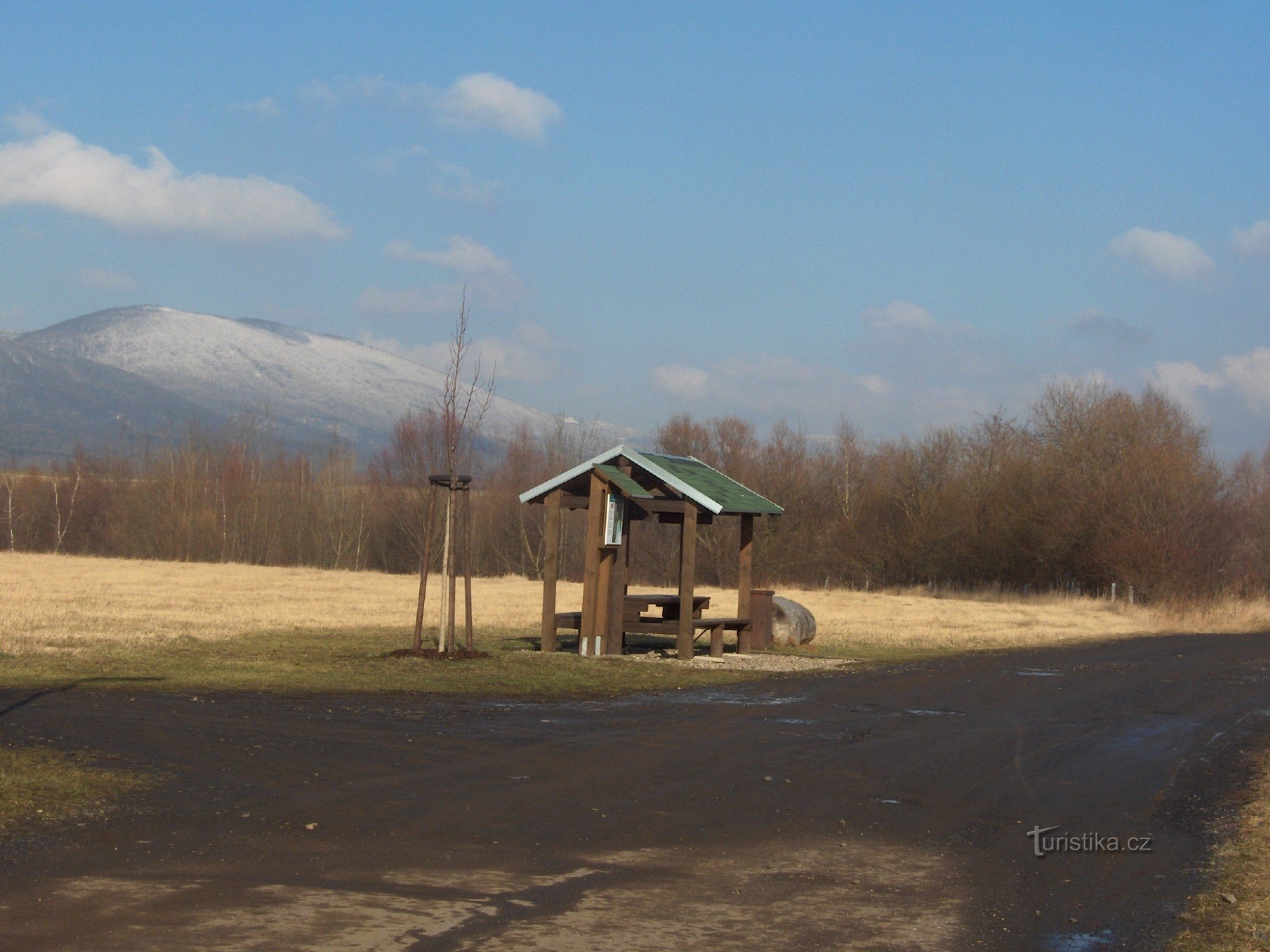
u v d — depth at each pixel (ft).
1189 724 50.03
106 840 25.63
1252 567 161.38
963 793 34.50
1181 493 146.92
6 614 82.43
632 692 55.21
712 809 31.09
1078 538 168.86
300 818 28.22
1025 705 54.90
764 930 21.39
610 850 26.53
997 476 196.65
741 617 80.28
